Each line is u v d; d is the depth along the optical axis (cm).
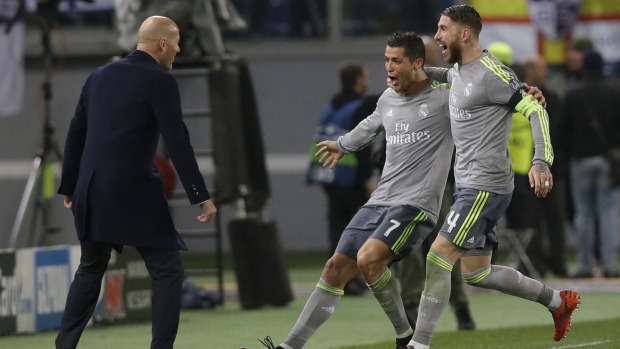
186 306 4191
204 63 4297
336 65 6375
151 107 2597
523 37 5409
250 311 4131
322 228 6347
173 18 4169
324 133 4559
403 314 2764
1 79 5334
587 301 4262
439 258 2606
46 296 3553
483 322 3766
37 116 6144
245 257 4181
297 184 6347
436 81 2712
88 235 2614
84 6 5519
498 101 2581
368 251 2617
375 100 3919
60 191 2716
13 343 3312
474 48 2619
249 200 4375
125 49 4200
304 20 6394
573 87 4938
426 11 6406
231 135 4216
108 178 2584
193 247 6297
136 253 3766
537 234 4791
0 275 3425
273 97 6366
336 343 3303
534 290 2800
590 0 5447
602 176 4931
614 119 4909
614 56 5472
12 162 6150
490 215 2611
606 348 2994
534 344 3098
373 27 6406
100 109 2611
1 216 6138
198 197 2595
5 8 5262
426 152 2680
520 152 4603
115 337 3441
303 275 5341
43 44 4262
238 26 4438
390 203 2684
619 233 6134
